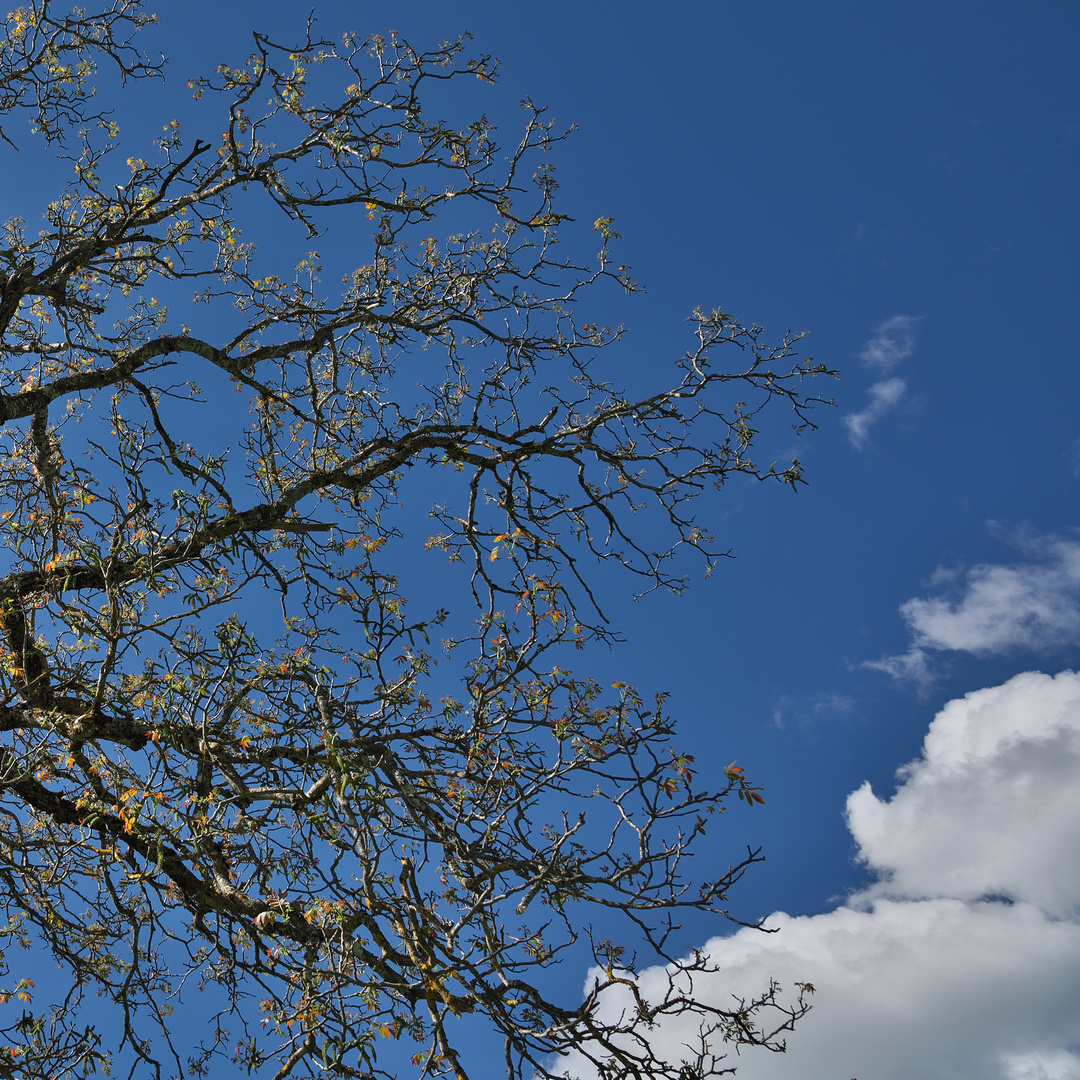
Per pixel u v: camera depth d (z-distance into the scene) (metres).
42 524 5.78
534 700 5.54
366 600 6.04
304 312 8.59
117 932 6.65
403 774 5.88
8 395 6.64
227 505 6.86
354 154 7.93
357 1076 4.64
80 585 6.20
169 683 5.33
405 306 8.92
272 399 8.82
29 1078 5.18
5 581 6.04
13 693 6.23
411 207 8.34
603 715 5.04
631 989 4.48
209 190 8.09
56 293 7.71
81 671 5.70
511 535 7.89
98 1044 5.39
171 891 5.76
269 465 8.46
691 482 8.80
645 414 8.81
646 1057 4.40
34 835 6.91
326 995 4.57
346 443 8.95
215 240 9.03
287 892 5.21
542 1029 4.49
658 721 4.94
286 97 8.02
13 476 7.87
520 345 8.93
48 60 8.48
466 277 9.03
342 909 4.65
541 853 4.75
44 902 6.33
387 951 5.02
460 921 4.61
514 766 5.50
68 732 5.71
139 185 7.42
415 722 6.51
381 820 5.17
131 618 5.64
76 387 7.01
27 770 5.55
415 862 5.29
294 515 7.87
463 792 5.48
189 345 7.70
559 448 8.71
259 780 6.54
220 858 5.77
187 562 5.86
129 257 8.05
